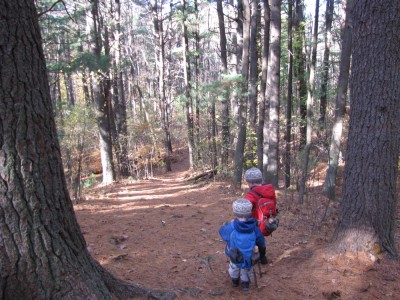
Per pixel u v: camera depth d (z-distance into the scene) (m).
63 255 2.58
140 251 4.82
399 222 7.08
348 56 10.20
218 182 12.79
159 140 24.86
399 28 4.05
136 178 17.94
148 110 23.75
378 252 4.23
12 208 2.33
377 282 3.84
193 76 27.28
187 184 13.70
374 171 4.23
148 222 6.49
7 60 2.28
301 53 14.52
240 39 16.36
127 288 3.10
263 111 11.05
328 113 14.56
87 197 9.56
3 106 2.27
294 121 13.52
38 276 2.45
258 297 3.56
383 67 4.12
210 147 16.78
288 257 4.56
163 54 21.89
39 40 2.53
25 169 2.37
